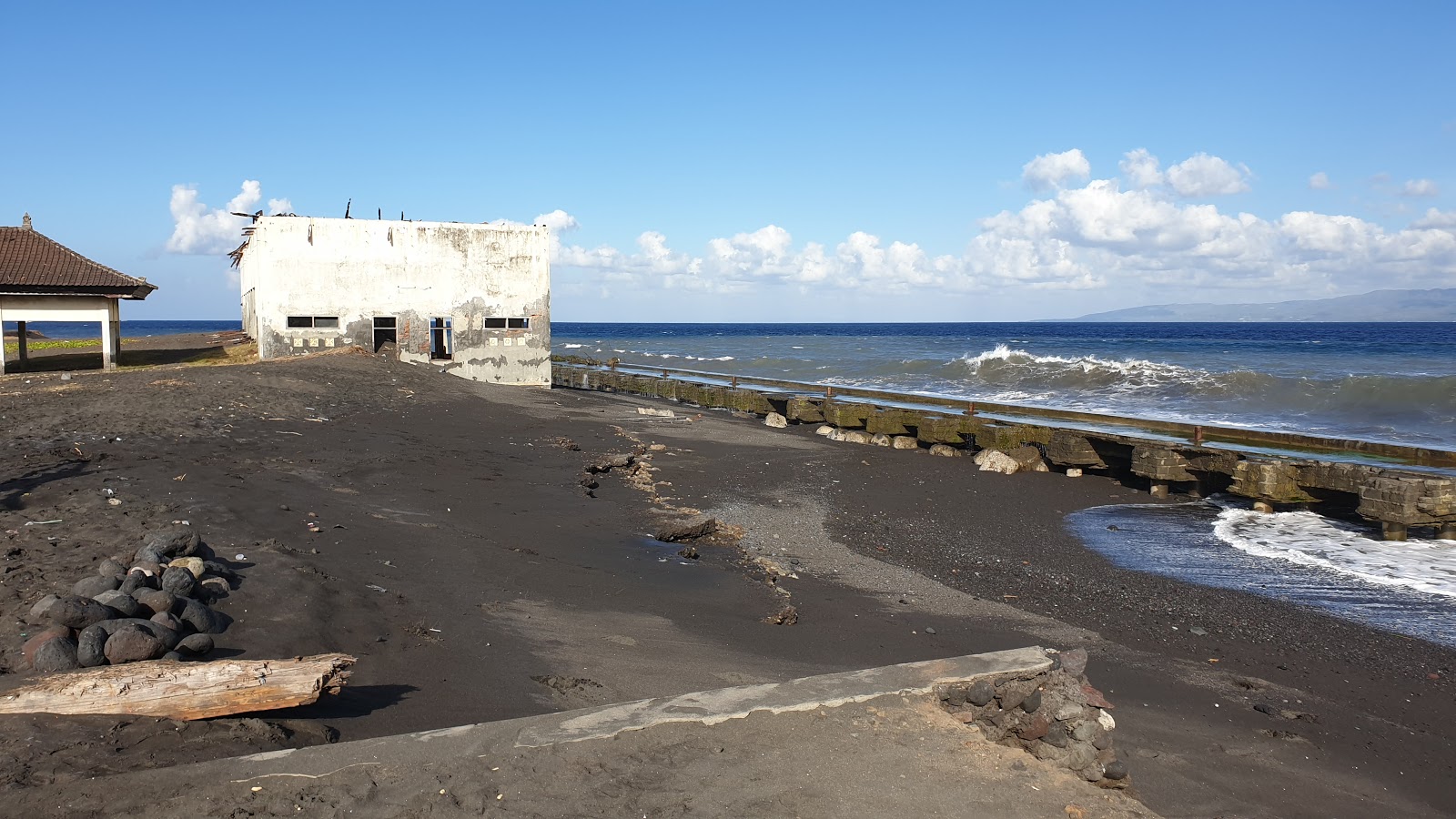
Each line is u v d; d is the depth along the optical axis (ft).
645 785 13.96
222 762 13.66
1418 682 26.63
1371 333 360.89
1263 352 189.16
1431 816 18.29
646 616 27.27
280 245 91.81
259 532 27.94
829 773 14.75
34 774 12.89
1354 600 35.42
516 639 22.85
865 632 28.63
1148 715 22.91
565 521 40.70
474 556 30.71
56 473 33.30
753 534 44.65
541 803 13.25
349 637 20.70
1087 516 51.98
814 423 92.17
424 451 53.16
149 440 43.47
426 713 17.35
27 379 69.72
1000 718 16.79
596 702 19.13
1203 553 43.16
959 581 37.58
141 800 12.55
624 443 69.67
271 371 75.97
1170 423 68.39
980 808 14.28
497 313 99.66
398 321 96.02
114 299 87.71
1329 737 22.13
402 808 12.82
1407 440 70.74
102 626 16.80
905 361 154.40
